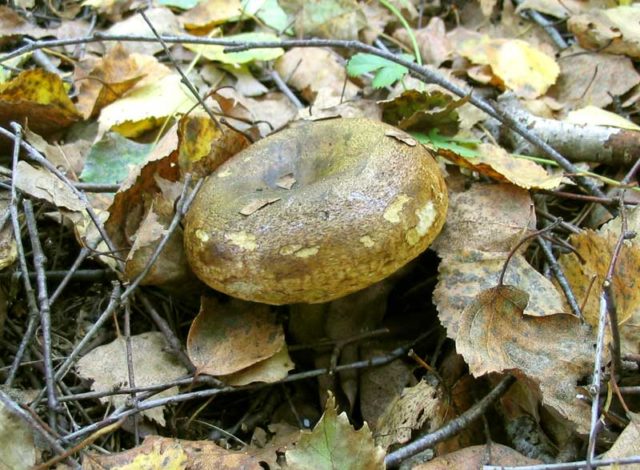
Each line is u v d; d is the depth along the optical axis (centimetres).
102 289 43
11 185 41
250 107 54
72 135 51
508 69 56
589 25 57
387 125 39
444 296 39
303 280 35
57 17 60
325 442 33
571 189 47
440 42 60
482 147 46
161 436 36
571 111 52
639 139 46
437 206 37
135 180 40
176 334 41
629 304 38
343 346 41
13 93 48
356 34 60
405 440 36
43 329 37
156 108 50
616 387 34
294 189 37
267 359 38
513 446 37
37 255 39
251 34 58
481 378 38
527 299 36
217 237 36
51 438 33
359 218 35
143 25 58
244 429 39
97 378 38
